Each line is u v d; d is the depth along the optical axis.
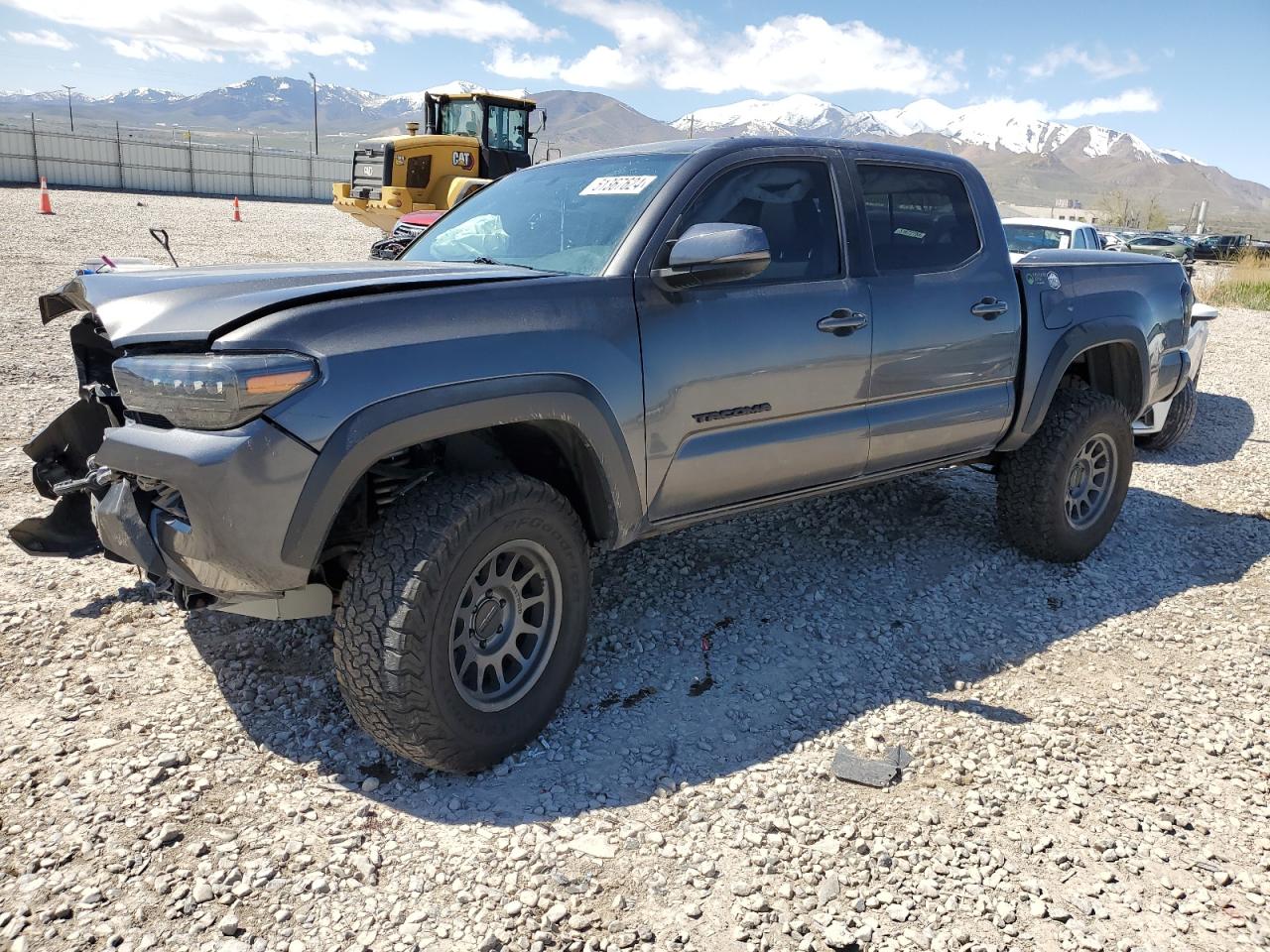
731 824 2.73
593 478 3.09
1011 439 4.46
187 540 2.55
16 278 12.59
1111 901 2.50
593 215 3.39
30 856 2.42
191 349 2.53
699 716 3.31
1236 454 7.64
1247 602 4.54
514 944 2.25
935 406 4.04
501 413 2.72
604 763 3.01
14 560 4.20
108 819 2.58
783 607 4.19
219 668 3.41
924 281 3.94
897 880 2.54
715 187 3.38
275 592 2.62
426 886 2.43
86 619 3.73
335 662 2.68
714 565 4.57
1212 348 14.05
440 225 4.07
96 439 3.62
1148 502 6.12
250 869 2.44
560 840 2.63
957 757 3.14
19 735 2.94
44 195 24.75
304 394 2.45
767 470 3.52
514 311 2.82
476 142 17.69
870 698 3.49
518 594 2.96
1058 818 2.84
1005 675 3.72
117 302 2.76
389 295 2.66
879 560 4.75
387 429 2.53
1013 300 4.28
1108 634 4.13
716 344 3.25
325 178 52.47
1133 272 4.99
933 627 4.09
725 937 2.31
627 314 3.05
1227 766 3.16
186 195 46.75
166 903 2.30
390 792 2.80
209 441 2.44
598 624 3.93
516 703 2.96
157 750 2.91
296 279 2.81
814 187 3.68
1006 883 2.55
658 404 3.12
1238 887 2.59
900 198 3.98
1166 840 2.77
